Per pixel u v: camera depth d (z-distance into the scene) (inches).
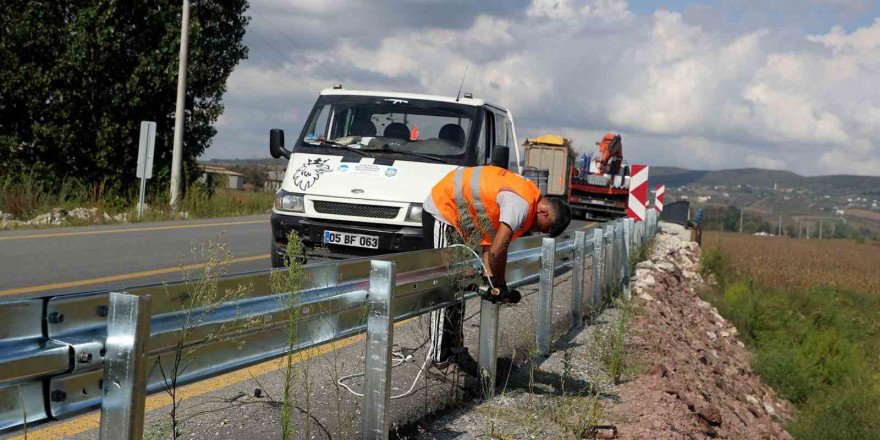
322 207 333.7
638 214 577.3
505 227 193.3
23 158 895.1
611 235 403.9
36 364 92.5
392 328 158.4
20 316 92.2
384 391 156.6
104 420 102.3
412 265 181.0
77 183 888.3
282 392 194.2
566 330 314.5
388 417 159.0
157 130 949.8
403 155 353.1
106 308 103.8
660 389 243.6
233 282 125.5
